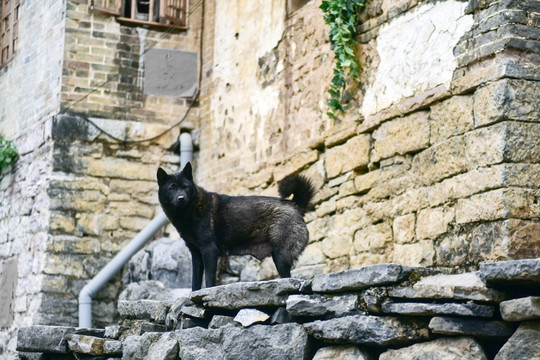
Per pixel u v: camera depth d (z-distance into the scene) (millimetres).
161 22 12625
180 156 12562
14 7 14078
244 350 5867
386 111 8406
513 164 6832
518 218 6770
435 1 7891
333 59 9500
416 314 5051
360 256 8727
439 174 7562
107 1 12375
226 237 7148
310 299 5551
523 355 4605
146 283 10766
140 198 12289
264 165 10758
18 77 13562
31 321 11758
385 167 8414
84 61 12227
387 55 8508
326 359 5449
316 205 9594
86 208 12000
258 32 11273
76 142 12062
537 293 4766
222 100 12062
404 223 8023
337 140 9211
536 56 7062
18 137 13016
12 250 12703
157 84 12562
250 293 5957
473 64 7340
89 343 7125
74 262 11828
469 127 7238
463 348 4844
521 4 7109
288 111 10406
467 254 7148
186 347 6273
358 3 8867
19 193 12719
